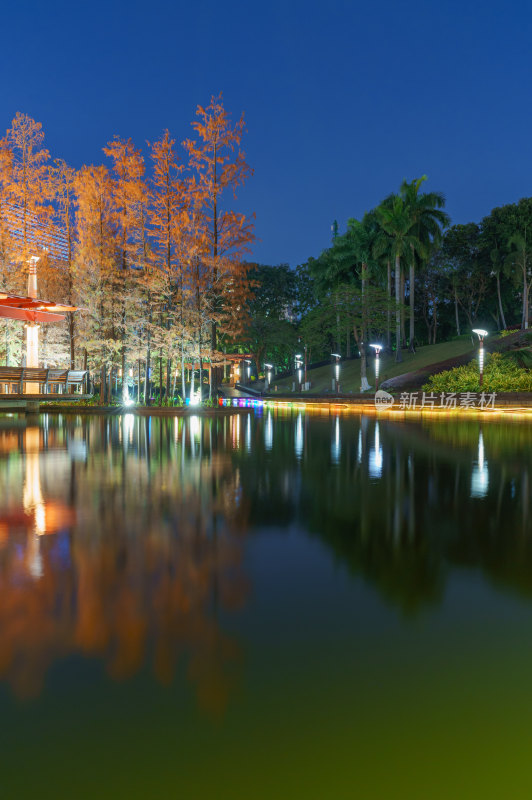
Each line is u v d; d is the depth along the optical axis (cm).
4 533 472
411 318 6219
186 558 403
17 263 3052
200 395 2784
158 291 2738
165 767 183
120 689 226
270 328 7638
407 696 222
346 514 543
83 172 2811
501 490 666
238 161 2630
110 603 317
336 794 172
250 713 211
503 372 3622
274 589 339
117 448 1134
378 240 5869
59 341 3350
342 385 6206
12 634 277
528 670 242
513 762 186
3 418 2183
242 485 701
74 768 183
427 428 1694
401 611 306
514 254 6078
